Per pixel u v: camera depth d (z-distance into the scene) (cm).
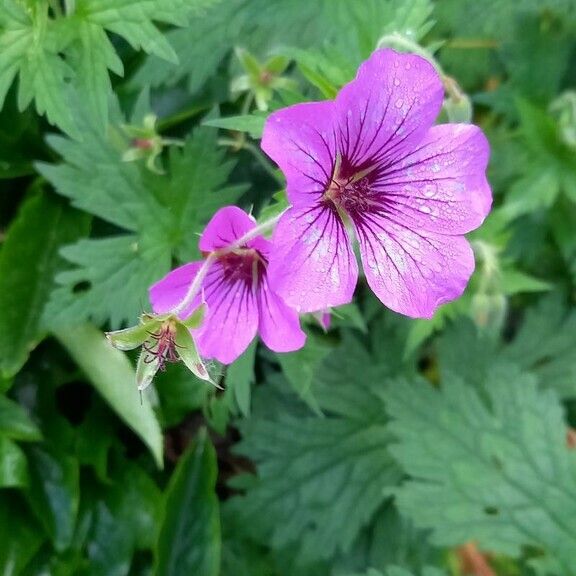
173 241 13
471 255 9
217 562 14
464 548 17
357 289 16
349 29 13
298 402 16
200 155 12
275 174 11
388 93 9
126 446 15
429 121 9
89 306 12
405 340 16
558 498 15
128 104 13
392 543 16
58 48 11
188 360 9
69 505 14
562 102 16
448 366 16
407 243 9
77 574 14
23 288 13
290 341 9
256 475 16
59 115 11
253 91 12
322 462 16
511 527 15
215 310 10
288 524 15
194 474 14
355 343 16
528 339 17
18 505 14
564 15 16
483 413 15
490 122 18
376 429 16
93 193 12
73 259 12
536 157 16
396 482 16
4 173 14
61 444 14
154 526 14
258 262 10
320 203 9
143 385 9
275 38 13
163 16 11
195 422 16
